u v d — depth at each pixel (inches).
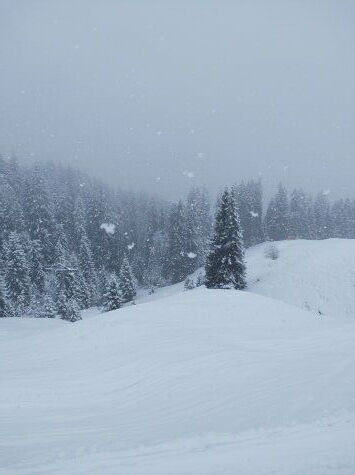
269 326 758.5
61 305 1712.6
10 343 725.9
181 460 254.8
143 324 746.2
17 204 2689.5
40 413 429.7
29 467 274.1
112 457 277.3
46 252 2588.6
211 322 763.4
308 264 1838.1
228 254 1457.9
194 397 434.9
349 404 344.5
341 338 615.8
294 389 404.5
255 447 265.6
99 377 540.7
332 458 231.8
